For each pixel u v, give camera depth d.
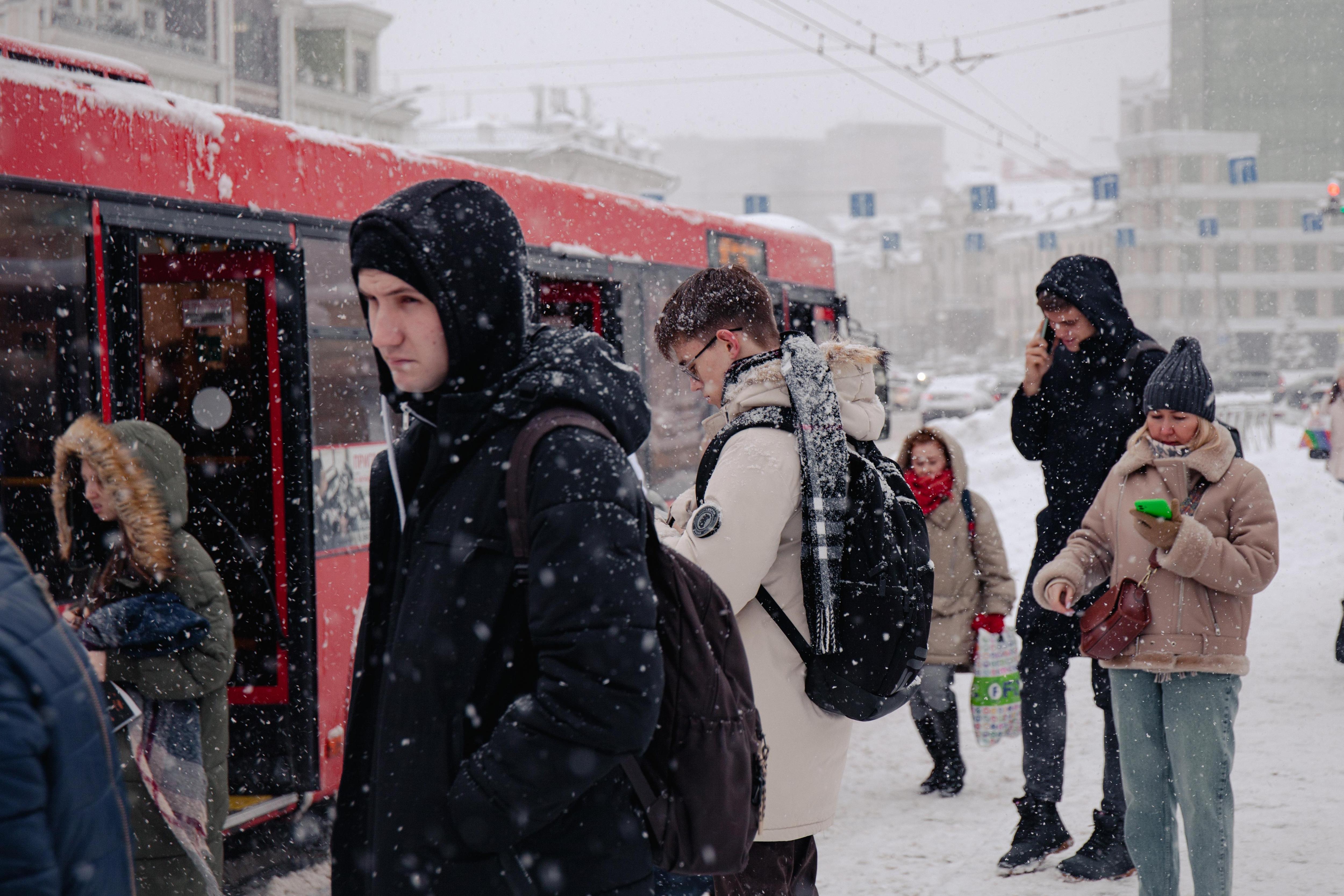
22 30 25.66
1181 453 3.80
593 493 1.91
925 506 5.68
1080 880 4.55
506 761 1.85
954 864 4.78
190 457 5.15
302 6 37.44
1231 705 3.71
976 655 5.64
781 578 2.96
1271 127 91.62
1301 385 38.38
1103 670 4.58
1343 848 4.58
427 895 1.95
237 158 4.83
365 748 2.17
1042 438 4.83
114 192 4.33
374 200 5.60
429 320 2.04
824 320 12.23
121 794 1.68
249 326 5.08
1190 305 88.81
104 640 3.38
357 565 5.31
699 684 2.13
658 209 8.49
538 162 50.50
